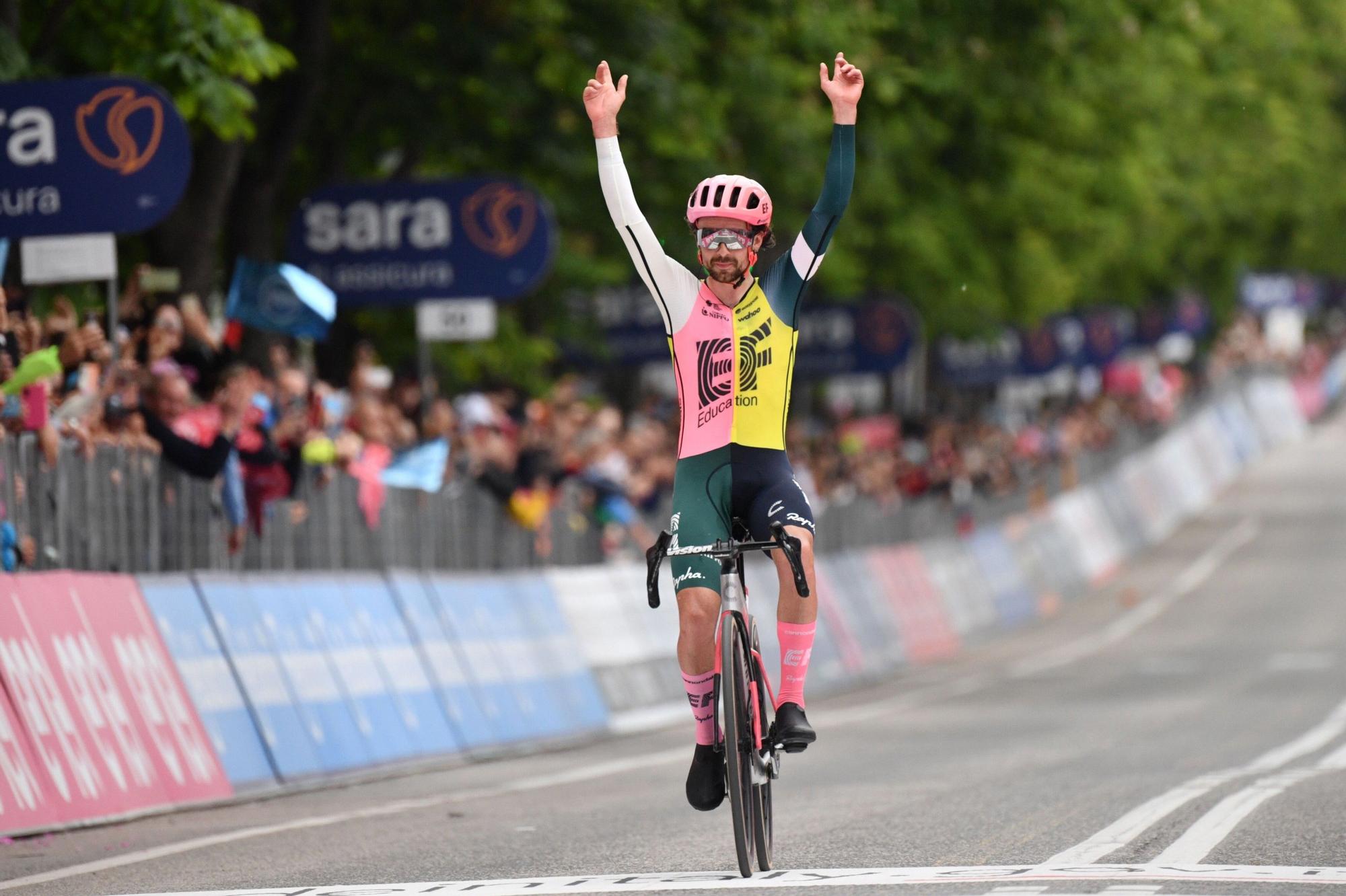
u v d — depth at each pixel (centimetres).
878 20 6775
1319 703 5462
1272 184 16562
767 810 2231
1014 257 10325
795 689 2183
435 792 3481
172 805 3127
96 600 3152
